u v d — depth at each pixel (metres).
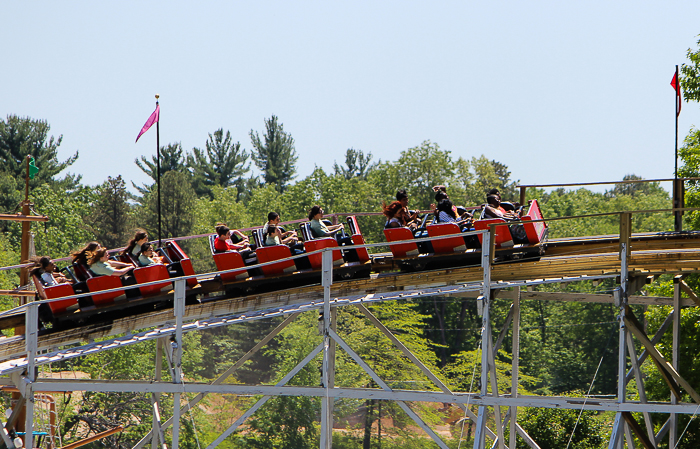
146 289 18.16
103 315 17.92
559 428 37.97
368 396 17.84
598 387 71.25
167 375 62.03
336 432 63.44
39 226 80.12
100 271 17.62
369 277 19.66
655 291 36.81
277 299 19.33
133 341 18.02
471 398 17.69
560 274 19.84
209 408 63.47
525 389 64.62
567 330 74.12
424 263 19.73
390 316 63.22
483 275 18.86
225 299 18.97
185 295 18.22
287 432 59.50
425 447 59.12
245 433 61.00
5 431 17.44
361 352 60.28
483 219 19.73
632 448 18.62
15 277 66.88
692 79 32.75
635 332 18.33
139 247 19.36
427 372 22.62
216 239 19.58
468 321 76.25
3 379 18.38
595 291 73.19
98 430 54.62
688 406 16.77
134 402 55.75
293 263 19.17
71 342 17.61
